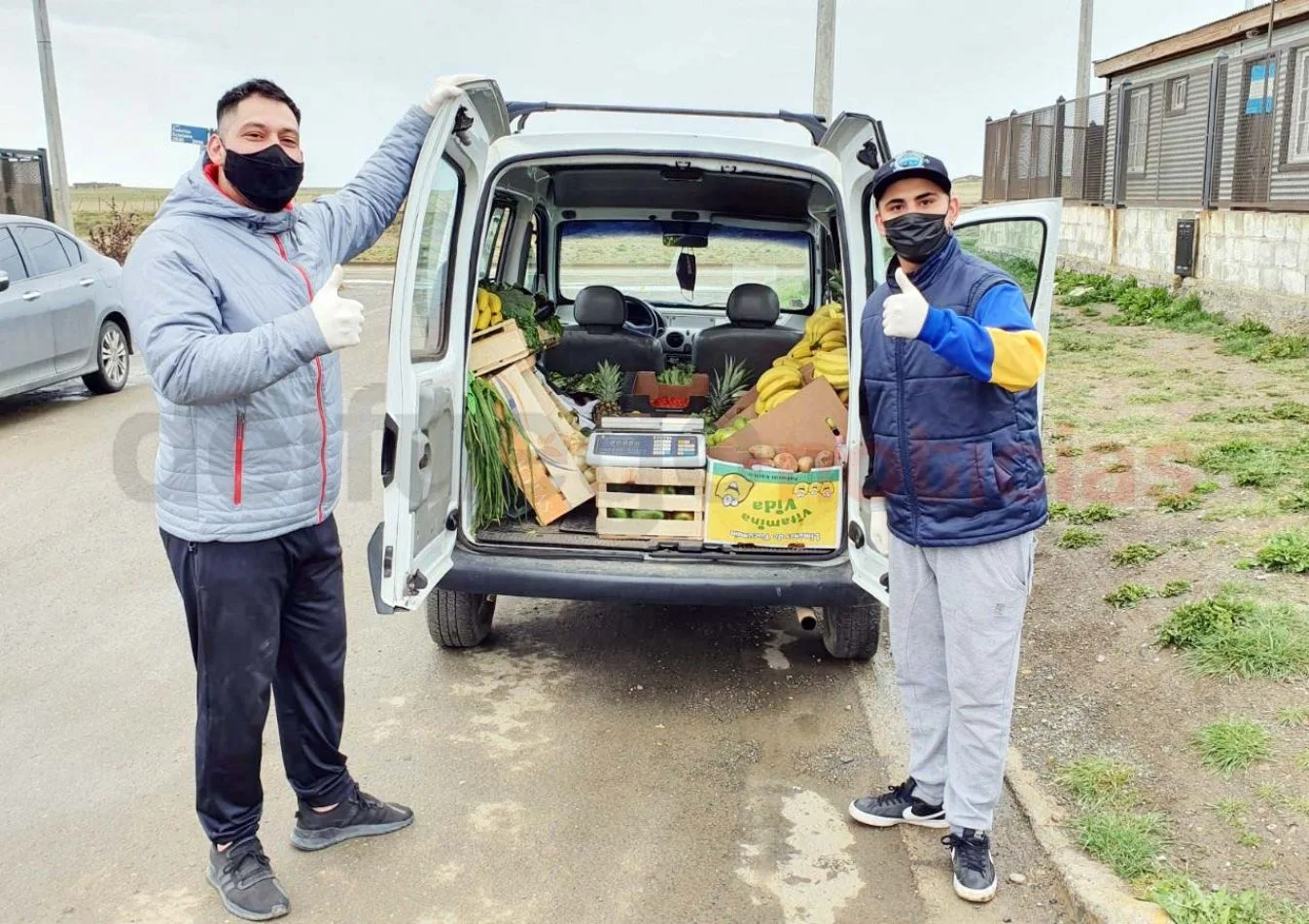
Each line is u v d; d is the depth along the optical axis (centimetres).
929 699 341
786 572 423
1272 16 1237
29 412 1031
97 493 750
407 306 350
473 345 465
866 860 340
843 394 478
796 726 432
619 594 421
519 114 496
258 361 268
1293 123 1074
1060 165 1714
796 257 680
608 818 363
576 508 487
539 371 573
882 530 348
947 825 358
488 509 456
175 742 411
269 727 433
